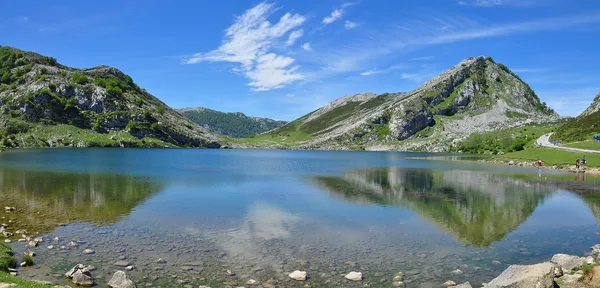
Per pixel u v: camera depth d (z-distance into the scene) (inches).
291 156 6067.9
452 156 6481.3
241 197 1481.3
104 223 997.2
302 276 637.3
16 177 1988.2
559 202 1441.9
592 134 5590.6
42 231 896.9
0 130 7111.2
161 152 6161.4
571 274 625.3
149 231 925.2
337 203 1379.2
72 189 1593.3
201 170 2751.0
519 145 6067.9
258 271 668.1
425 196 1574.8
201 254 755.4
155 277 622.5
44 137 7298.2
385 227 1016.2
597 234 962.7
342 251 797.9
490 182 2126.0
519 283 524.1
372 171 2915.8
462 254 786.2
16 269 631.2
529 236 936.9
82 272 589.6
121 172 2437.3
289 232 951.6
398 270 685.3
